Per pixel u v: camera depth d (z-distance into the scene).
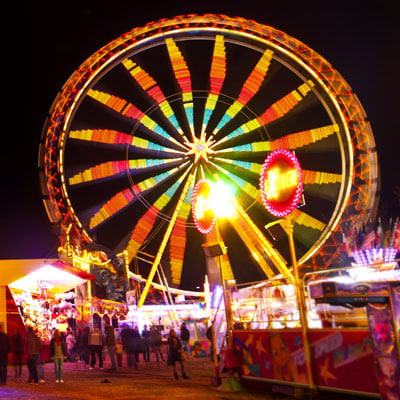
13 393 12.35
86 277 22.33
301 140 33.41
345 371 8.82
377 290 7.79
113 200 32.84
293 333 10.01
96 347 19.28
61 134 30.14
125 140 33.38
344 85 32.25
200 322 24.08
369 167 31.31
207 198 14.25
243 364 11.65
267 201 11.55
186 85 34.59
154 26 32.31
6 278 21.70
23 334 21.34
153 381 14.37
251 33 33.00
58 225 27.47
